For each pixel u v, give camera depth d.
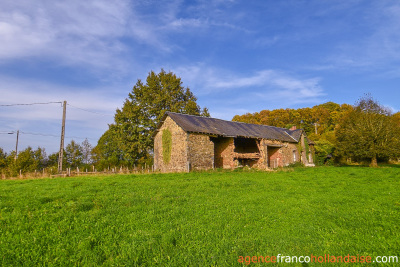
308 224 6.64
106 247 5.20
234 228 6.27
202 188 12.34
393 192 11.16
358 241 5.45
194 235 5.79
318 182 14.89
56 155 47.50
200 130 25.73
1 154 42.94
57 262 4.66
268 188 12.51
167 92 44.19
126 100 44.38
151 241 5.36
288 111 65.94
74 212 7.89
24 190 12.63
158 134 29.58
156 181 15.54
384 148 30.06
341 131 37.22
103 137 55.19
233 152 28.16
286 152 36.50
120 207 8.45
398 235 5.69
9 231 6.32
